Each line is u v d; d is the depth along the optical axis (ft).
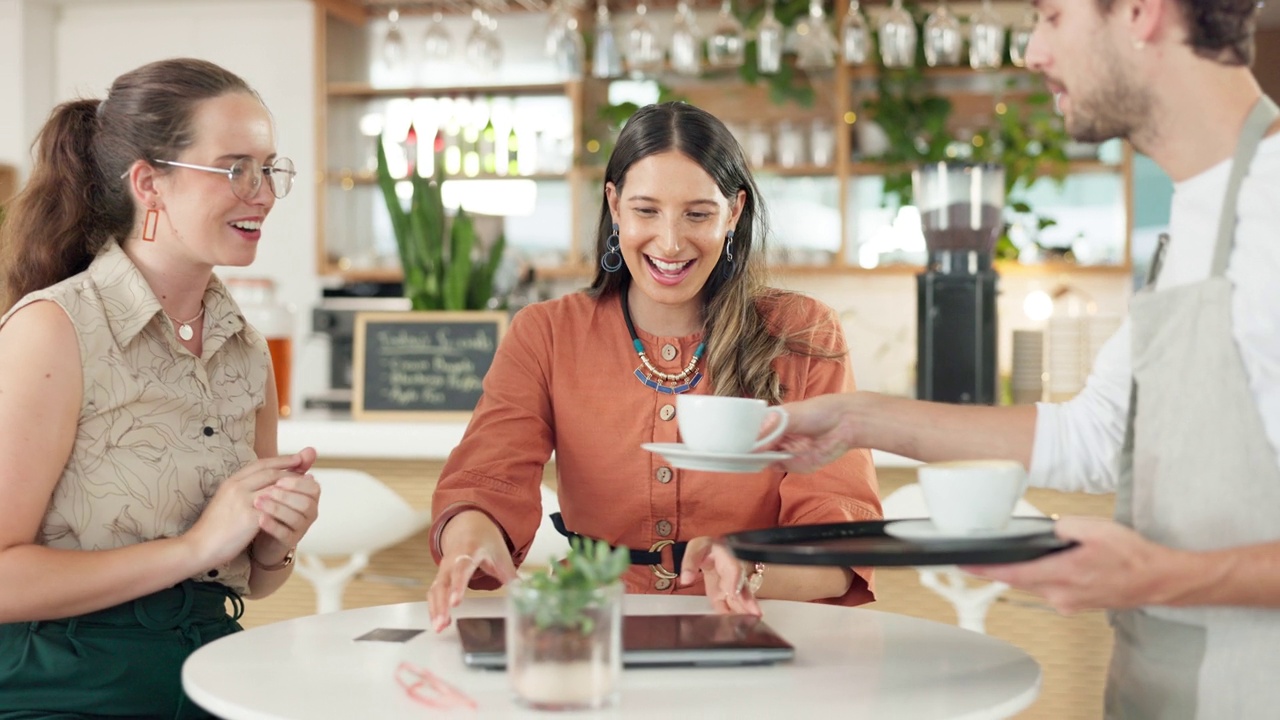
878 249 17.48
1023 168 16.58
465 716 3.48
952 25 12.98
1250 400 3.87
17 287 5.43
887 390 17.22
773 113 17.57
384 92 18.20
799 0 16.94
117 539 5.17
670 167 5.58
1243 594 3.62
